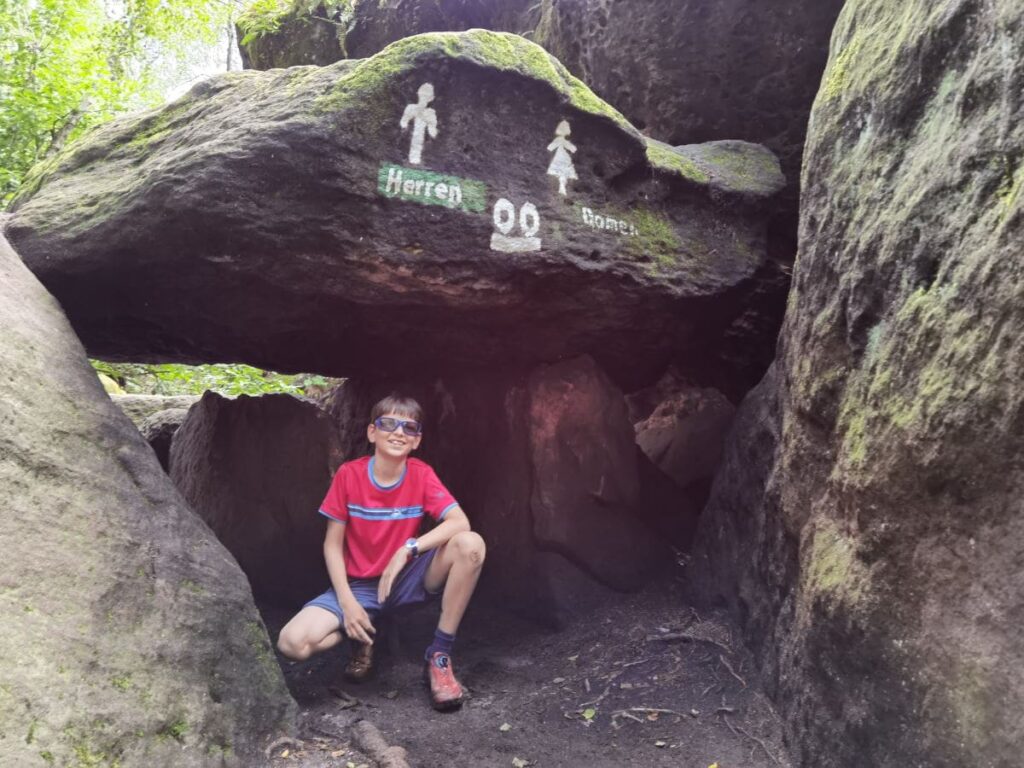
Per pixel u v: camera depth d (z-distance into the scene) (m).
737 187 3.31
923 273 1.84
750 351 3.69
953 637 1.66
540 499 3.42
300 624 2.69
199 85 3.17
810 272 2.46
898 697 1.82
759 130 3.65
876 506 1.89
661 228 3.17
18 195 3.51
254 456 3.69
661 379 4.55
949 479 1.64
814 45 3.41
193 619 2.24
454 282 2.84
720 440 4.07
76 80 7.38
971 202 1.70
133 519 2.27
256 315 3.05
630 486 3.57
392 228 2.71
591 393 3.52
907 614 1.80
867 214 2.13
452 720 2.68
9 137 7.00
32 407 2.20
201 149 2.66
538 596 3.38
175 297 2.97
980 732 1.58
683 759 2.37
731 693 2.66
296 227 2.65
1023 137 1.57
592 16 3.86
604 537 3.44
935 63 1.95
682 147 3.53
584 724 2.61
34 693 1.76
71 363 2.47
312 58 5.50
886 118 2.13
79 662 1.89
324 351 3.48
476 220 2.79
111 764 1.83
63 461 2.18
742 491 3.03
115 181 2.97
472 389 3.76
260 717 2.32
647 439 4.48
